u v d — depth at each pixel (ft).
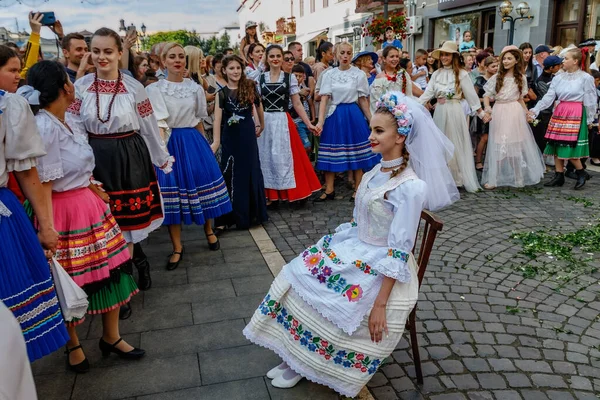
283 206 19.77
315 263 8.32
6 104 7.00
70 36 12.80
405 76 20.48
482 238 15.49
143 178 10.98
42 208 7.69
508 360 9.46
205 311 11.41
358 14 64.75
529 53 25.03
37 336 7.32
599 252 14.19
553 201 19.24
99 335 10.56
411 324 8.57
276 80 18.30
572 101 20.10
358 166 19.48
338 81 19.07
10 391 3.41
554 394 8.52
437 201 8.46
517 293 12.07
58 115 8.41
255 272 13.47
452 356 9.60
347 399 8.41
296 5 93.40
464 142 20.76
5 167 7.09
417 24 51.06
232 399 8.48
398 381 8.90
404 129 7.63
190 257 14.61
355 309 7.73
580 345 9.93
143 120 11.01
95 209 8.84
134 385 8.87
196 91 14.01
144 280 12.44
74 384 8.91
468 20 46.19
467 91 20.24
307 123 18.93
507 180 21.17
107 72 10.20
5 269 6.87
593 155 24.86
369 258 7.92
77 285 8.20
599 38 35.76
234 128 16.26
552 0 37.52
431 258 14.11
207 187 14.20
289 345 8.40
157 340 10.27
